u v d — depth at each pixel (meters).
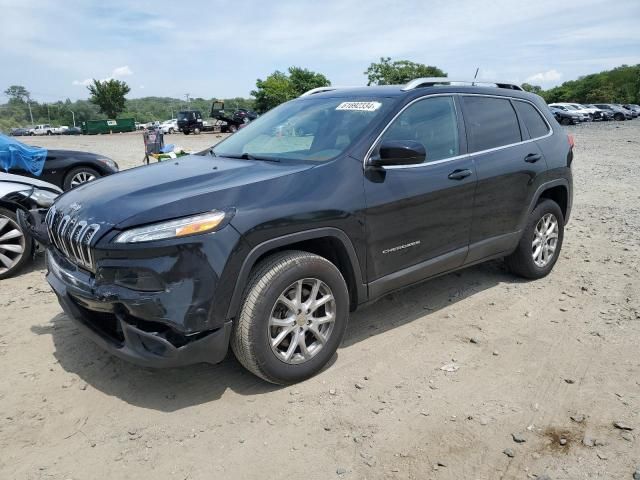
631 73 87.50
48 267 3.63
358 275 3.60
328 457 2.76
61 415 3.11
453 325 4.26
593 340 3.99
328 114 4.11
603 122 47.16
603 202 9.16
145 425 3.02
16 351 3.85
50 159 8.63
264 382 3.45
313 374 3.46
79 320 3.29
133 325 2.96
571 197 5.40
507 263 5.21
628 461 2.69
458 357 3.76
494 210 4.49
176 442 2.88
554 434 2.91
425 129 4.04
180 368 3.62
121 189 3.37
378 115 3.84
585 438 2.87
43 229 3.88
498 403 3.21
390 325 4.27
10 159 7.54
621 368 3.58
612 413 3.08
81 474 2.65
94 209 3.17
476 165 4.28
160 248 2.83
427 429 2.97
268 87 55.31
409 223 3.82
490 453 2.77
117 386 3.41
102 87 87.31
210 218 2.93
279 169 3.48
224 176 3.40
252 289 3.09
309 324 3.35
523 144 4.81
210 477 2.63
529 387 3.37
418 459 2.73
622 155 17.23
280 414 3.11
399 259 3.83
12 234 5.34
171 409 3.17
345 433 2.94
